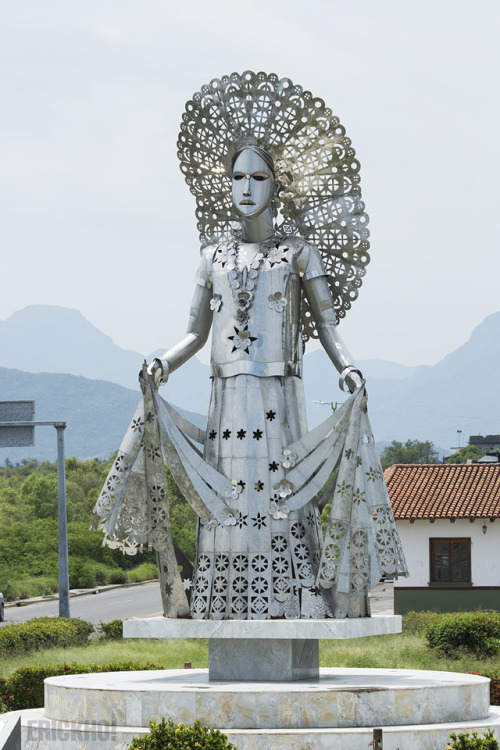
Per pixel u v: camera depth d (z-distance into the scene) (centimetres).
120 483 1480
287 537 1464
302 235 1609
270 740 1187
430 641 2747
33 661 2562
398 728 1223
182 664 2566
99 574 6675
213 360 1546
